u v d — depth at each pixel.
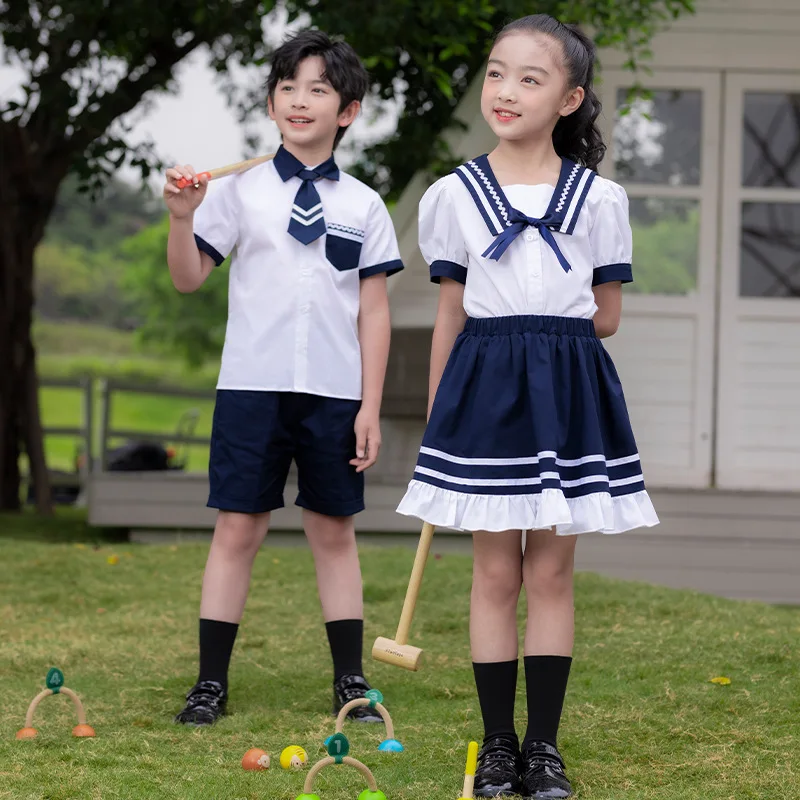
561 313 3.20
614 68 8.57
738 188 8.62
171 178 3.80
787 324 8.62
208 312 53.12
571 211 3.27
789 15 8.59
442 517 3.12
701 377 8.61
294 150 4.14
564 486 3.12
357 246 4.15
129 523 8.74
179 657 4.82
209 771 3.29
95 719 3.92
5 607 5.83
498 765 3.14
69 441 50.09
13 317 11.37
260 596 6.10
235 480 4.04
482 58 9.09
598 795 3.12
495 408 3.13
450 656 4.86
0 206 10.92
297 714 4.05
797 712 3.92
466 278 3.33
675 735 3.70
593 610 5.55
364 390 4.17
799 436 8.61
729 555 8.11
